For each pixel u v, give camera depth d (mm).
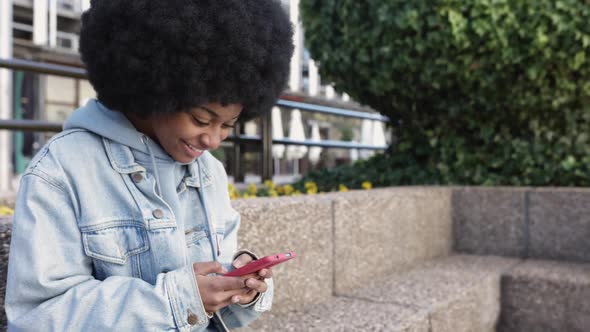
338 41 3273
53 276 769
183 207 974
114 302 777
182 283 817
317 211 2031
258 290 855
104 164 862
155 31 821
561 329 2471
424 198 2877
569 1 2715
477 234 3143
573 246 2865
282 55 954
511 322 2609
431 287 2264
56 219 793
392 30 3002
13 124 2316
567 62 2816
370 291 2205
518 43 2850
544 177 3164
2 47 7539
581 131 3164
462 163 3369
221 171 1121
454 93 3211
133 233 854
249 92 898
